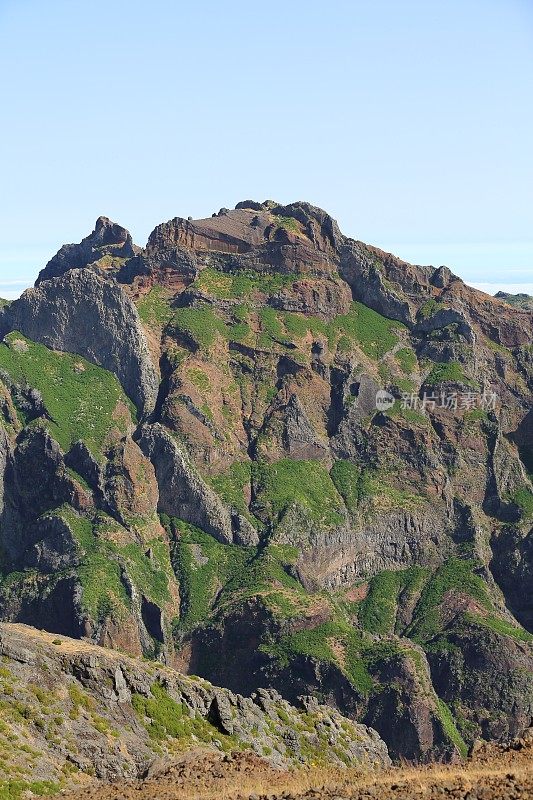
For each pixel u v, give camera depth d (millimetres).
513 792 121250
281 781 145125
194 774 150875
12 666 180250
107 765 170750
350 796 127312
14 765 160250
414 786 128125
